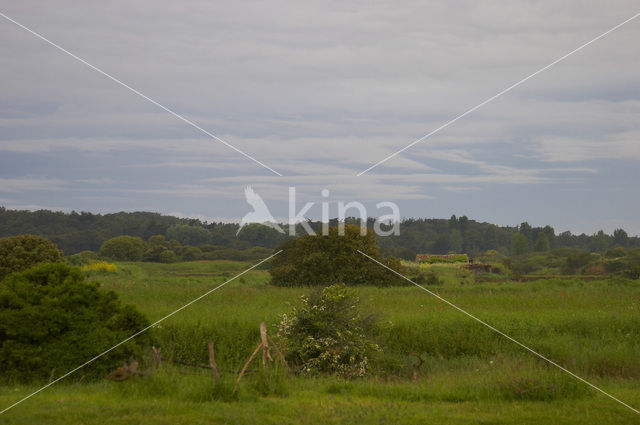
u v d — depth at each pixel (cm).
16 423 761
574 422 848
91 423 770
